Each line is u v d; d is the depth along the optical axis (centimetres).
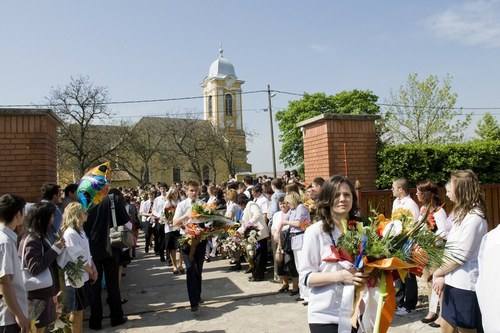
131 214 1131
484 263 207
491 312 197
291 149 4047
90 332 557
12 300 328
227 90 6275
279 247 699
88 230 564
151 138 4294
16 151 677
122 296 738
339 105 3875
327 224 282
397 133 2503
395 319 533
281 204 690
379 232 267
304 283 279
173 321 583
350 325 255
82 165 2888
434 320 507
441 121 2462
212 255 1145
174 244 916
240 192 1056
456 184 345
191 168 4541
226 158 4481
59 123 801
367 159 822
